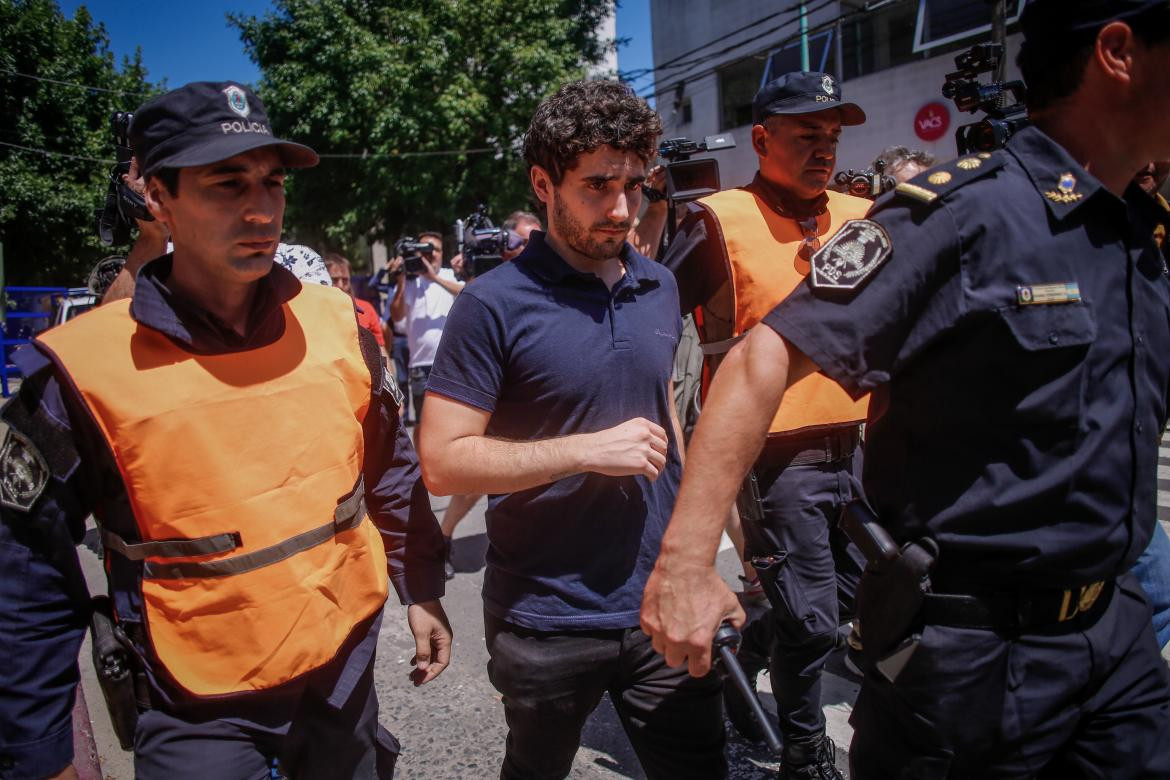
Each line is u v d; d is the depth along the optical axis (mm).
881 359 1261
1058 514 1252
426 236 6219
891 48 15094
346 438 1569
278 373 1494
